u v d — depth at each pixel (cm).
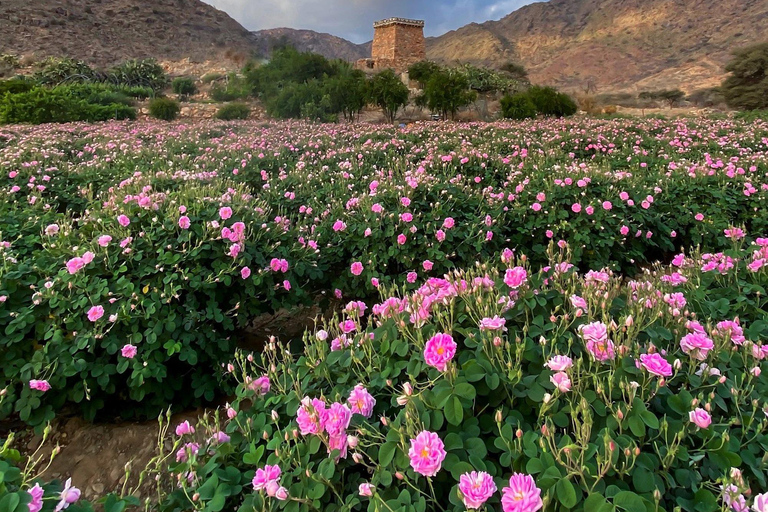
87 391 254
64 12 7750
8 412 254
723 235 525
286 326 408
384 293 254
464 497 124
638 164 844
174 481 221
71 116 1805
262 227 356
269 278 329
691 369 172
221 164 740
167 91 4328
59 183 606
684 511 131
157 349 279
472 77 3750
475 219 434
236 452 183
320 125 1612
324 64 3012
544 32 19050
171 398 285
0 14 6919
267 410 200
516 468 142
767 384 177
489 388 162
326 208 503
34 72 4175
